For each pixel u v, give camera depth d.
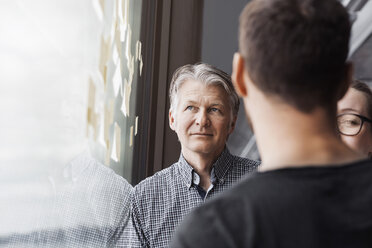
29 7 0.72
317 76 0.49
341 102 1.18
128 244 1.27
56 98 0.85
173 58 1.89
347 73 0.53
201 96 1.28
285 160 0.50
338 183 0.46
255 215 0.44
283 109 0.50
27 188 0.76
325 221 0.43
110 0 1.17
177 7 1.90
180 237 0.47
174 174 1.36
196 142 1.29
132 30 1.58
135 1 1.62
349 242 0.43
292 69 0.48
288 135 0.50
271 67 0.49
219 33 1.96
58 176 0.89
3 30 0.64
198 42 1.93
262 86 0.51
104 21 1.12
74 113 0.95
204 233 0.45
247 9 0.53
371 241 0.43
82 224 1.03
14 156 0.70
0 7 0.63
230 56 1.97
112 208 1.19
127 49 1.41
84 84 0.99
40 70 0.77
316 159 0.49
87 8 0.98
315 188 0.45
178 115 1.32
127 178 1.62
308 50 0.48
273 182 0.47
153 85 1.85
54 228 0.88
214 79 1.29
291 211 0.44
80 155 1.01
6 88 0.66
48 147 0.83
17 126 0.70
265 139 0.52
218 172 1.34
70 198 0.96
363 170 0.48
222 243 0.44
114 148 1.29
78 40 0.95
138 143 1.73
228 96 1.31
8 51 0.66
